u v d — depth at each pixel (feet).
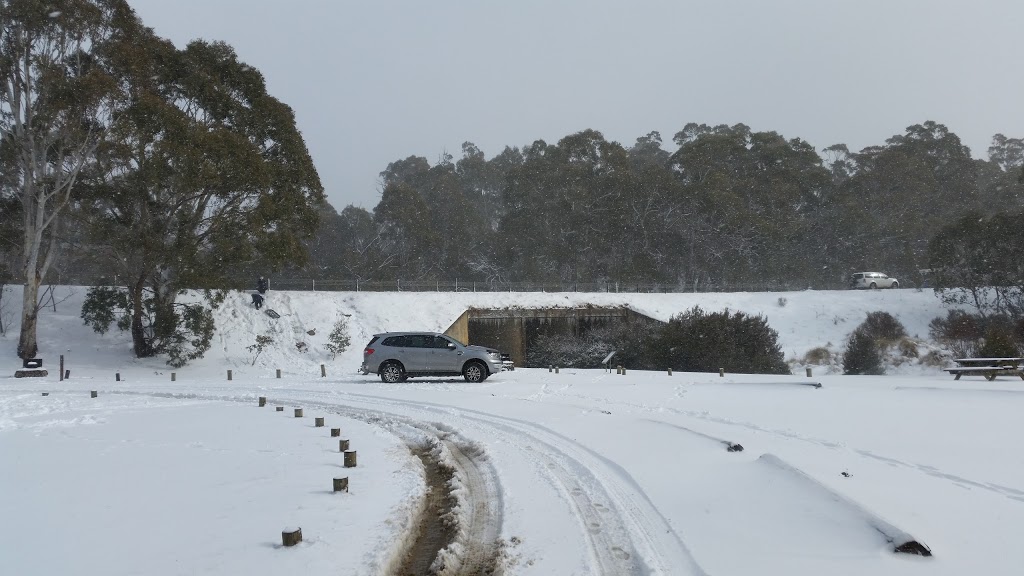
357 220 273.75
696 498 28.53
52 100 100.94
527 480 32.99
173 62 118.01
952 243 149.79
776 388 65.46
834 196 241.35
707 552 22.24
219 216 116.16
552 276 232.73
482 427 48.78
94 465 38.04
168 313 115.75
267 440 45.75
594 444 40.81
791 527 24.00
